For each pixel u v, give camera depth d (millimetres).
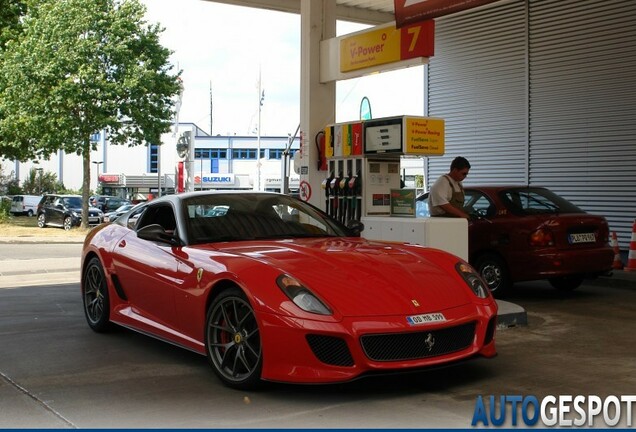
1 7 29000
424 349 4277
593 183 13273
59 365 5336
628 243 12703
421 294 4449
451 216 8188
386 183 8656
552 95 13984
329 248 5055
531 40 14359
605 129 13062
